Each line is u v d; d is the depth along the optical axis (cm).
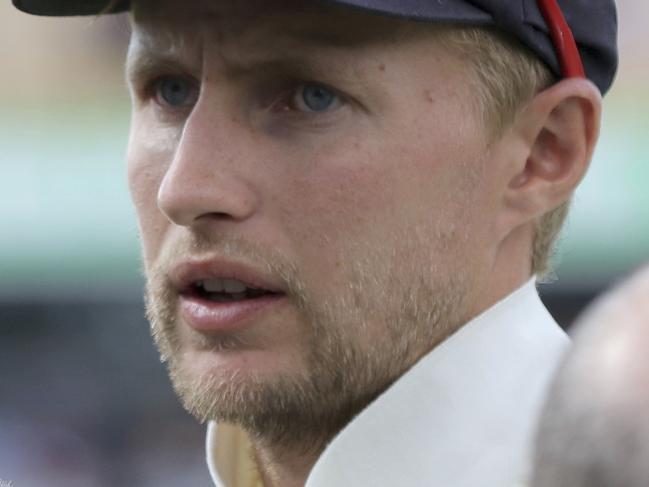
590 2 450
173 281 425
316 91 412
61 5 475
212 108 415
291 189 409
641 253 1459
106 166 1599
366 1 398
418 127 412
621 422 216
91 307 1510
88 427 1485
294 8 407
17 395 1495
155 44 431
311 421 424
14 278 1511
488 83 423
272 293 412
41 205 1563
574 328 240
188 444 1480
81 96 1767
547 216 451
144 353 1498
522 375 427
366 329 412
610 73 464
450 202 419
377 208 411
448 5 409
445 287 421
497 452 415
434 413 416
